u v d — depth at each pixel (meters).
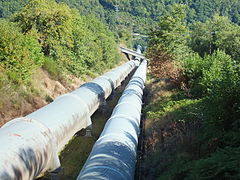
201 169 6.91
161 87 24.58
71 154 14.11
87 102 16.31
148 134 14.69
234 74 10.50
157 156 11.38
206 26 50.44
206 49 47.09
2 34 18.30
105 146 9.32
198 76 21.08
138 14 172.62
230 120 9.77
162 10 174.50
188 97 19.22
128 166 8.67
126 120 12.41
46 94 20.39
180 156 10.27
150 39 32.91
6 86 16.47
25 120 10.05
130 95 17.95
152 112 17.34
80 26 34.19
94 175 7.31
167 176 9.04
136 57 91.62
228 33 42.62
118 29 137.88
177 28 30.73
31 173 8.51
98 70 42.59
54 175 10.62
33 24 25.67
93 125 18.67
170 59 28.75
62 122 12.16
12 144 8.20
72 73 29.64
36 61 21.80
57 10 26.64
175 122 13.23
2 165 7.30
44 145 9.57
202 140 10.53
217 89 10.26
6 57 17.84
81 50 32.16
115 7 160.88
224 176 6.55
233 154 7.06
